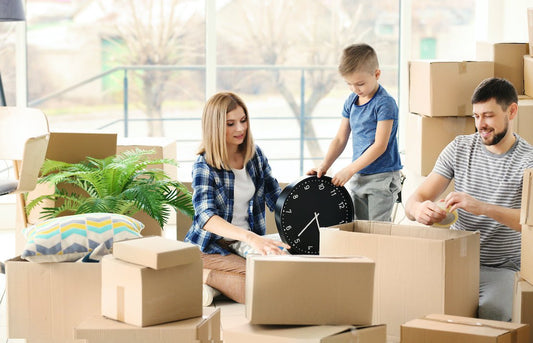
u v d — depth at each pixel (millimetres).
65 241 2514
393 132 3467
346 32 5910
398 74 5922
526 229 2316
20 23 5465
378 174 3449
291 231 3186
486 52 4191
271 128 5996
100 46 5723
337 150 3641
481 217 2760
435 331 2006
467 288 2367
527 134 3781
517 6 5016
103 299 2148
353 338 1918
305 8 5871
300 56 5926
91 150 3902
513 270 2738
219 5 5766
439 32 5922
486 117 2701
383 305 2340
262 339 1884
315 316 1977
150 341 2035
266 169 3418
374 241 2338
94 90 5758
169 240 2193
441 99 3832
